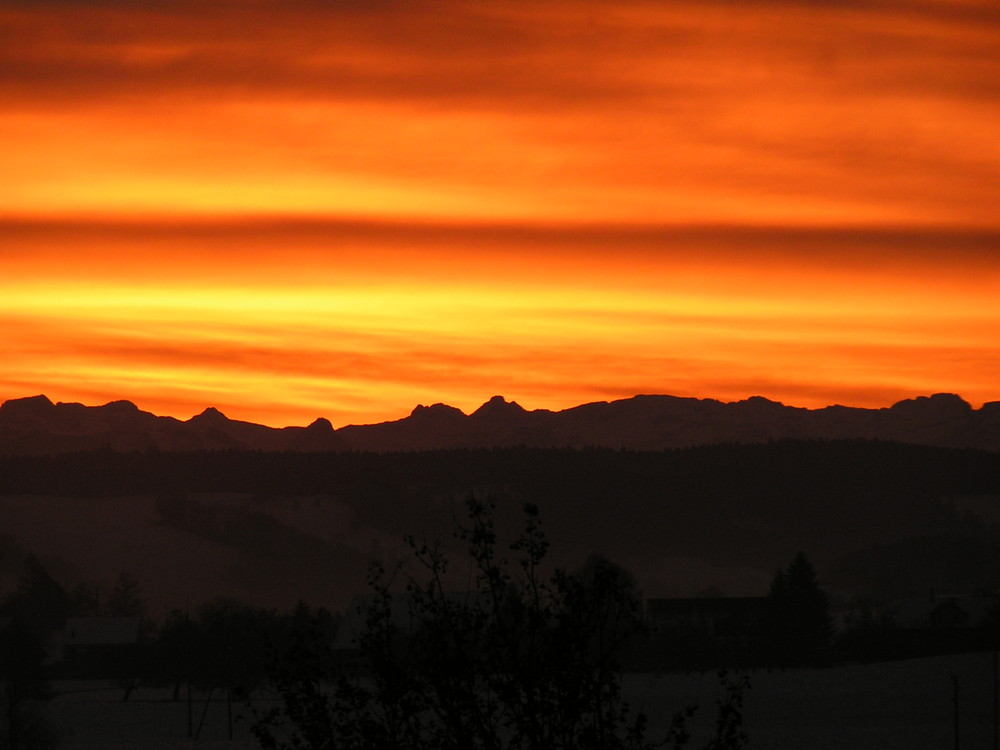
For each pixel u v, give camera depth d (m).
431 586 54.53
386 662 53.50
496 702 52.28
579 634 52.59
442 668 52.78
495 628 53.06
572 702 51.84
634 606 53.66
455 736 52.03
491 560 54.00
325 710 53.81
